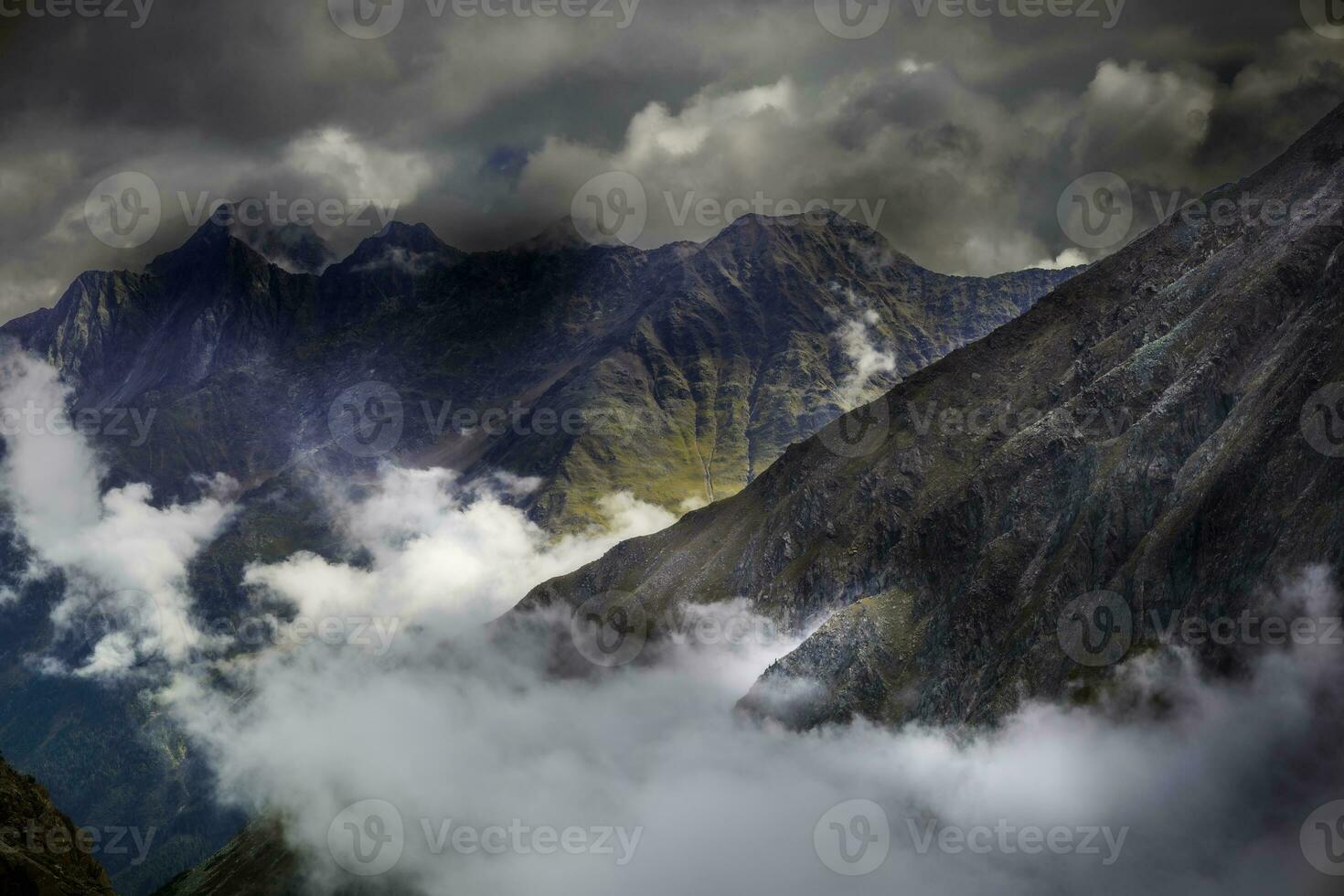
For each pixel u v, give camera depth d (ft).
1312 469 549.54
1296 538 531.91
